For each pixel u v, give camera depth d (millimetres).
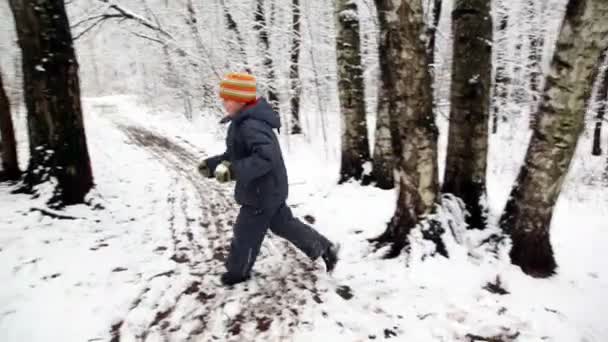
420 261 3189
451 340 2371
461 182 3762
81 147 4668
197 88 15234
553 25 11703
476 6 3508
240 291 2955
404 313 2645
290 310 2705
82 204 4656
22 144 9180
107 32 15344
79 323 2521
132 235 4070
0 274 3049
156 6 12531
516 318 2555
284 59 12539
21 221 4086
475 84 3555
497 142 12516
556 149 2943
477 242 3418
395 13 2941
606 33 2643
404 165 3312
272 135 2641
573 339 2359
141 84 24844
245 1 12180
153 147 10273
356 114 6340
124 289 2943
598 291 3008
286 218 2996
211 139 11891
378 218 4605
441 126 12414
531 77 11953
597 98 12234
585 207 5918
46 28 4316
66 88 4496
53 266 3242
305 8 11461
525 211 3164
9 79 11766
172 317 2623
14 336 2361
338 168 8148
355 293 2908
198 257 3562
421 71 3059
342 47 6195
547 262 3188
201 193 5852
